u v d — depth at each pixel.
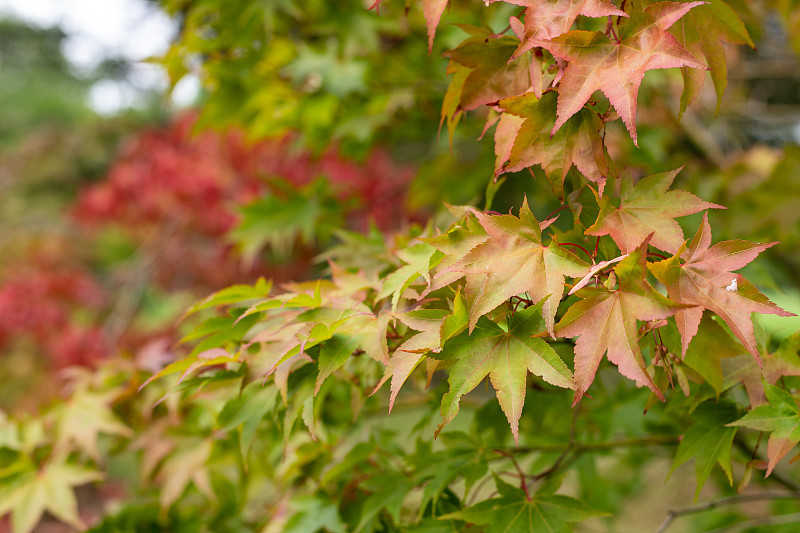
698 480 0.68
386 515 0.81
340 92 1.18
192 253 2.84
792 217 1.21
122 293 2.99
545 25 0.64
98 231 3.27
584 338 0.61
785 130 2.26
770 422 0.64
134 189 2.76
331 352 0.66
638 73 0.61
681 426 0.80
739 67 1.75
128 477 2.04
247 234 1.44
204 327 0.72
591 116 0.64
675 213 0.63
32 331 2.77
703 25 0.68
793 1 1.18
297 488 0.92
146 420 0.88
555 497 0.71
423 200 1.50
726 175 1.42
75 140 5.06
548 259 0.62
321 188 1.43
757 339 0.69
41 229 4.66
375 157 2.38
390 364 0.63
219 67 1.16
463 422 1.17
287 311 0.71
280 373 0.68
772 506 1.24
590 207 0.68
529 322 0.62
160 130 3.17
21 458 0.90
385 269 0.80
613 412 0.89
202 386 0.71
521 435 0.87
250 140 1.39
